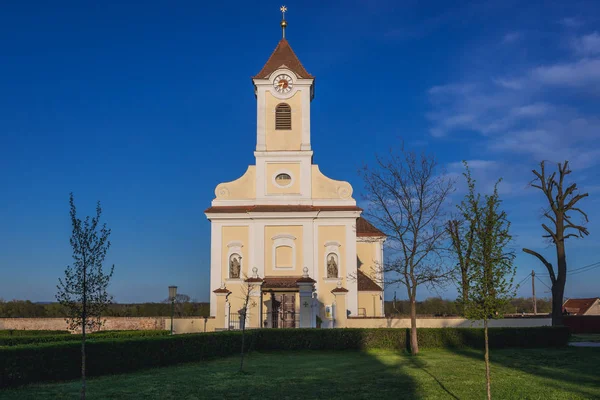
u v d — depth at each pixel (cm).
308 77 4625
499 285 1641
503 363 2552
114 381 2016
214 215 4378
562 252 4700
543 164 4875
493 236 1662
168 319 4178
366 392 1819
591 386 1902
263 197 4481
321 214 4359
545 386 1902
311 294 3806
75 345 2067
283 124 4591
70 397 1691
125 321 4225
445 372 2250
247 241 4359
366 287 4728
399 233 3219
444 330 3284
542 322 4097
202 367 2447
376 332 3234
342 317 3959
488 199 1692
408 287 3144
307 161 4525
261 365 2523
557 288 4647
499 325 4103
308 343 3197
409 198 3241
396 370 2323
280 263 4331
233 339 2981
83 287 1628
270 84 4619
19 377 1867
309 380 2066
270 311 4191
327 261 4331
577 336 4862
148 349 2391
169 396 1745
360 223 5219
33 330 4338
